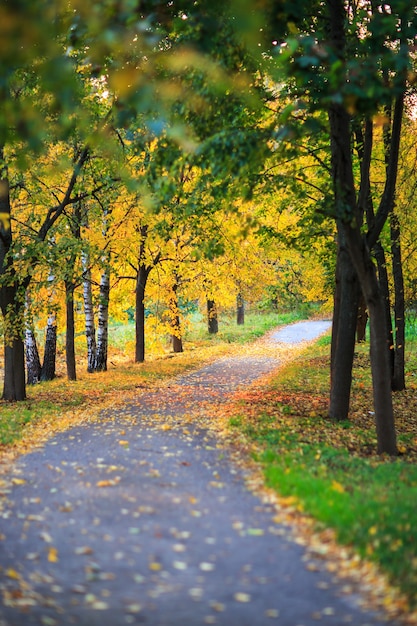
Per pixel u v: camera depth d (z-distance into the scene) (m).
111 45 4.68
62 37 7.00
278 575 5.93
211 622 5.05
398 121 12.21
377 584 5.73
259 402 16.91
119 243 21.62
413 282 22.88
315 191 17.73
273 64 9.77
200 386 21.27
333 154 11.98
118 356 35.66
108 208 20.84
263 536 6.87
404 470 10.06
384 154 17.47
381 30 10.00
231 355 32.56
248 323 53.88
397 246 19.73
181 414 15.05
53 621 5.01
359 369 24.84
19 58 4.39
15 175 17.14
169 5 8.53
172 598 5.48
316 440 12.19
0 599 5.34
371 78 7.30
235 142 8.64
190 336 43.34
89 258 21.44
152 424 13.69
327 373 23.59
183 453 10.84
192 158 8.85
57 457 10.64
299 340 40.97
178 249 27.38
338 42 9.86
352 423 14.42
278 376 23.48
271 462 10.01
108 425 13.62
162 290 29.69
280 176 12.47
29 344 25.17
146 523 7.29
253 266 28.66
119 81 4.63
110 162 14.54
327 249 20.14
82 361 34.50
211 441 11.84
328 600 5.46
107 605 5.33
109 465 10.02
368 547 6.36
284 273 48.91
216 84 5.64
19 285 17.58
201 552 6.44
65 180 19.05
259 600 5.45
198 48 6.38
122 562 6.20
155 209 9.65
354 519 7.09
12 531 7.03
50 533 6.97
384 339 11.38
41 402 17.25
